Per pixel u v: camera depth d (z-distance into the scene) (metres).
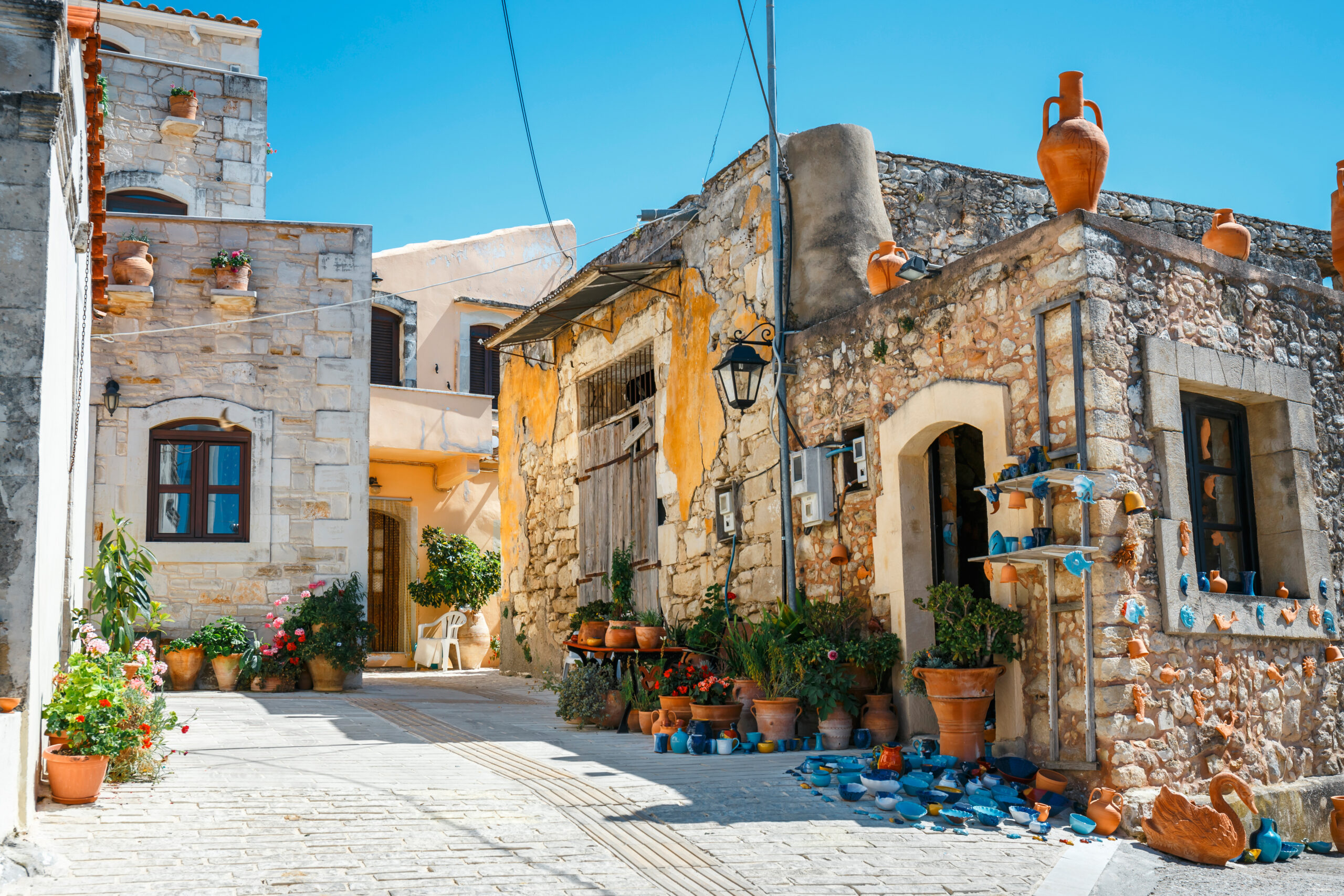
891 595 8.15
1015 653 6.95
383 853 5.02
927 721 7.93
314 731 8.51
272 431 12.46
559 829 5.53
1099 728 6.37
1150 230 7.08
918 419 7.96
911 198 10.18
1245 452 7.93
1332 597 7.84
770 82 9.87
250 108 17.38
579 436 13.42
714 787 6.47
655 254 11.91
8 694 5.09
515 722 9.46
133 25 17.67
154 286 12.37
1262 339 7.77
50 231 5.35
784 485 9.29
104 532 11.81
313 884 4.57
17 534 5.16
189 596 11.96
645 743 8.32
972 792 6.42
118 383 12.09
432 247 20.70
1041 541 6.63
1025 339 7.11
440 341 20.48
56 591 6.23
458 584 18.09
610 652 9.79
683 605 10.94
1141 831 6.09
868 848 5.41
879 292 8.88
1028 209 10.61
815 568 9.05
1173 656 6.70
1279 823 6.89
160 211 16.69
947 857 5.34
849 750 7.89
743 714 8.42
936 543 8.39
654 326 11.81
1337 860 6.45
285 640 11.84
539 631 14.19
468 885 4.64
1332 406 8.22
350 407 12.75
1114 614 6.46
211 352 12.43
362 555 12.55
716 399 10.57
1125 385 6.77
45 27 5.42
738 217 10.45
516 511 15.23
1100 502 6.50
